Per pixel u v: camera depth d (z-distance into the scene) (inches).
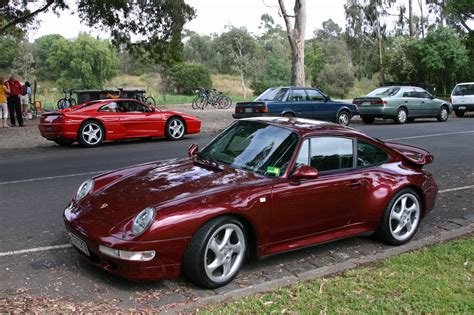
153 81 3093.0
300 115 674.8
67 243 212.8
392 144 262.5
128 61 3376.0
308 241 196.4
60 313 146.3
